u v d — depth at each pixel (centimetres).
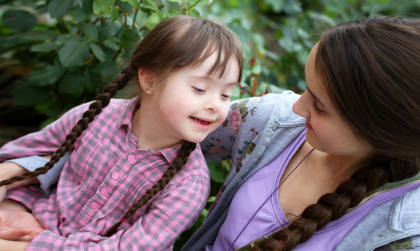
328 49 80
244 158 116
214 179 156
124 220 108
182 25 101
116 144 115
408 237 85
